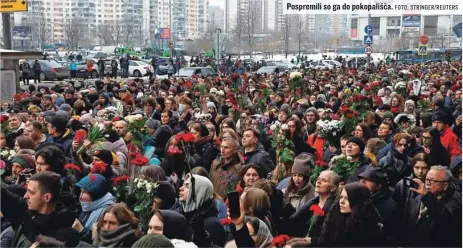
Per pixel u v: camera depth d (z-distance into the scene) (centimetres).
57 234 511
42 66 4256
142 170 642
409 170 764
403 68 4181
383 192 621
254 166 690
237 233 558
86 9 10512
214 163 772
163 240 425
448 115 964
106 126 942
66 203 552
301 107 1377
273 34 9725
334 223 545
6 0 2183
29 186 523
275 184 690
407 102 1273
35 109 1264
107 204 588
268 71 4762
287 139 859
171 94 1555
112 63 4709
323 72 3131
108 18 10706
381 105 1339
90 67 4700
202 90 1708
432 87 1955
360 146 742
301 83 1691
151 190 577
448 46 7412
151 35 10800
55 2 10162
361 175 626
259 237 555
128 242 508
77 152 774
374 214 549
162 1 11444
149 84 2412
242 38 8819
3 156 780
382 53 8281
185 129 1055
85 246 520
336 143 929
